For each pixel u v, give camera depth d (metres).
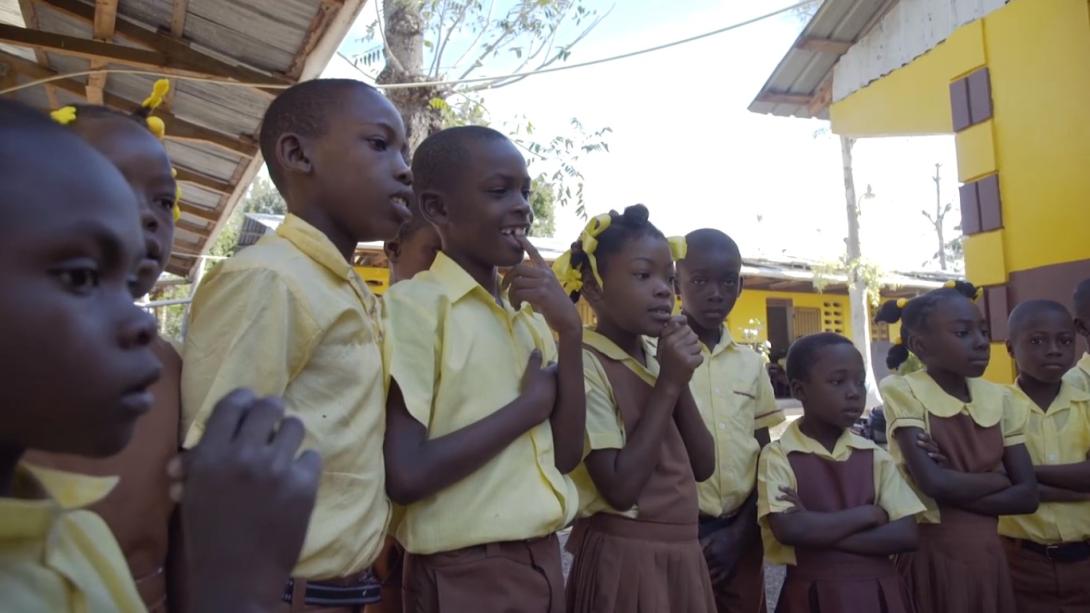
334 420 1.58
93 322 0.62
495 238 2.04
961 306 3.08
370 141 1.77
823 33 7.45
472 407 1.90
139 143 1.50
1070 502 3.11
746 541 2.83
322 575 1.53
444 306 1.96
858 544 2.65
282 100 1.83
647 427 2.25
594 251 2.46
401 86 5.32
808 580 2.71
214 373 1.42
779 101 8.39
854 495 2.78
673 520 2.33
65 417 0.62
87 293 0.63
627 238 2.40
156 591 1.30
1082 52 5.10
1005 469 3.05
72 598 0.71
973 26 5.93
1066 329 3.24
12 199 0.59
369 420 1.66
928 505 3.01
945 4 6.29
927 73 6.53
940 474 2.90
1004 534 3.26
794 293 17.20
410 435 1.78
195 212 8.55
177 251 10.62
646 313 2.36
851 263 14.06
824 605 2.66
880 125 7.18
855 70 7.50
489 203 2.03
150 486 1.29
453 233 2.09
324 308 1.58
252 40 4.63
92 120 1.49
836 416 2.81
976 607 2.89
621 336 2.55
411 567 1.92
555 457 2.00
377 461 1.69
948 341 3.07
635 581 2.26
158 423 1.34
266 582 0.69
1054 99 5.28
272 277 1.51
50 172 0.61
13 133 0.61
